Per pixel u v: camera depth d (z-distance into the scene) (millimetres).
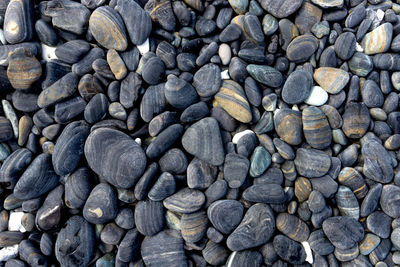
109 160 425
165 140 432
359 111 446
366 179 444
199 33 461
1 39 447
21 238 439
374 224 434
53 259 438
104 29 439
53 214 427
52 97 436
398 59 452
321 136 440
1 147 444
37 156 440
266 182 441
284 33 458
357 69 456
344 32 461
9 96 452
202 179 433
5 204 439
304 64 458
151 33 457
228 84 449
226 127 451
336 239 425
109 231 431
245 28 452
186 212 425
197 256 435
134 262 431
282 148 438
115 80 450
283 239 428
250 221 427
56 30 454
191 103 445
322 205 428
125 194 433
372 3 473
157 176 436
